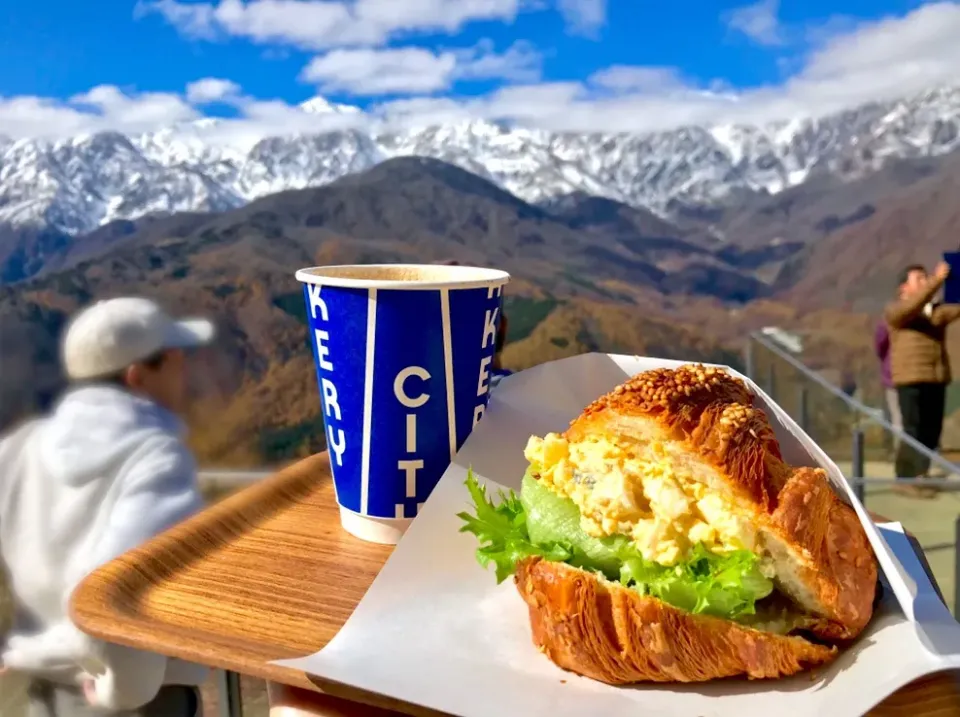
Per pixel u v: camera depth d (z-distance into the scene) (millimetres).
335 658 217
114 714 554
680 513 240
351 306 273
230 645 225
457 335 280
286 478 361
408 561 261
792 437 291
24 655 553
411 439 285
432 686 212
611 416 273
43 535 558
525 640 246
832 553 242
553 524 259
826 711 206
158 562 276
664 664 221
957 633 223
